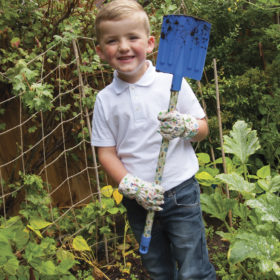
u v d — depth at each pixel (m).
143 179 1.46
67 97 2.32
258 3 3.05
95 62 2.11
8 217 2.25
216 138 2.76
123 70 1.33
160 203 1.37
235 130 2.19
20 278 1.61
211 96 2.77
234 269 1.89
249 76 2.99
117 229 2.44
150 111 1.40
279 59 3.00
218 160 2.39
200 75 1.37
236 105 2.95
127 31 1.29
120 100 1.43
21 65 1.71
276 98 2.93
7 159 2.28
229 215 2.26
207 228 2.41
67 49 1.99
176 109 1.46
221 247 2.21
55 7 2.26
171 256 1.65
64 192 2.47
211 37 3.06
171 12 2.47
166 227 1.52
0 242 1.48
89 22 2.28
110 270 2.11
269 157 2.89
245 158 2.12
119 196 2.03
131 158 1.46
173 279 1.64
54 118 2.32
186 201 1.47
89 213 2.08
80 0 2.28
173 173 1.44
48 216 2.02
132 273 2.08
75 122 2.36
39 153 2.36
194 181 1.52
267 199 1.73
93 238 2.25
